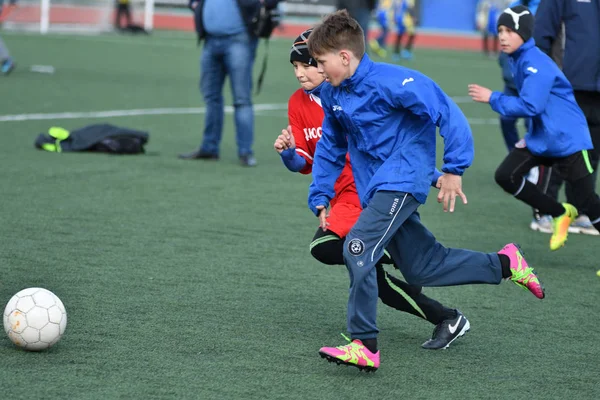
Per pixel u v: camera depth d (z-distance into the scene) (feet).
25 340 20.79
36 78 86.02
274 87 91.71
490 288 29.09
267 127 65.41
